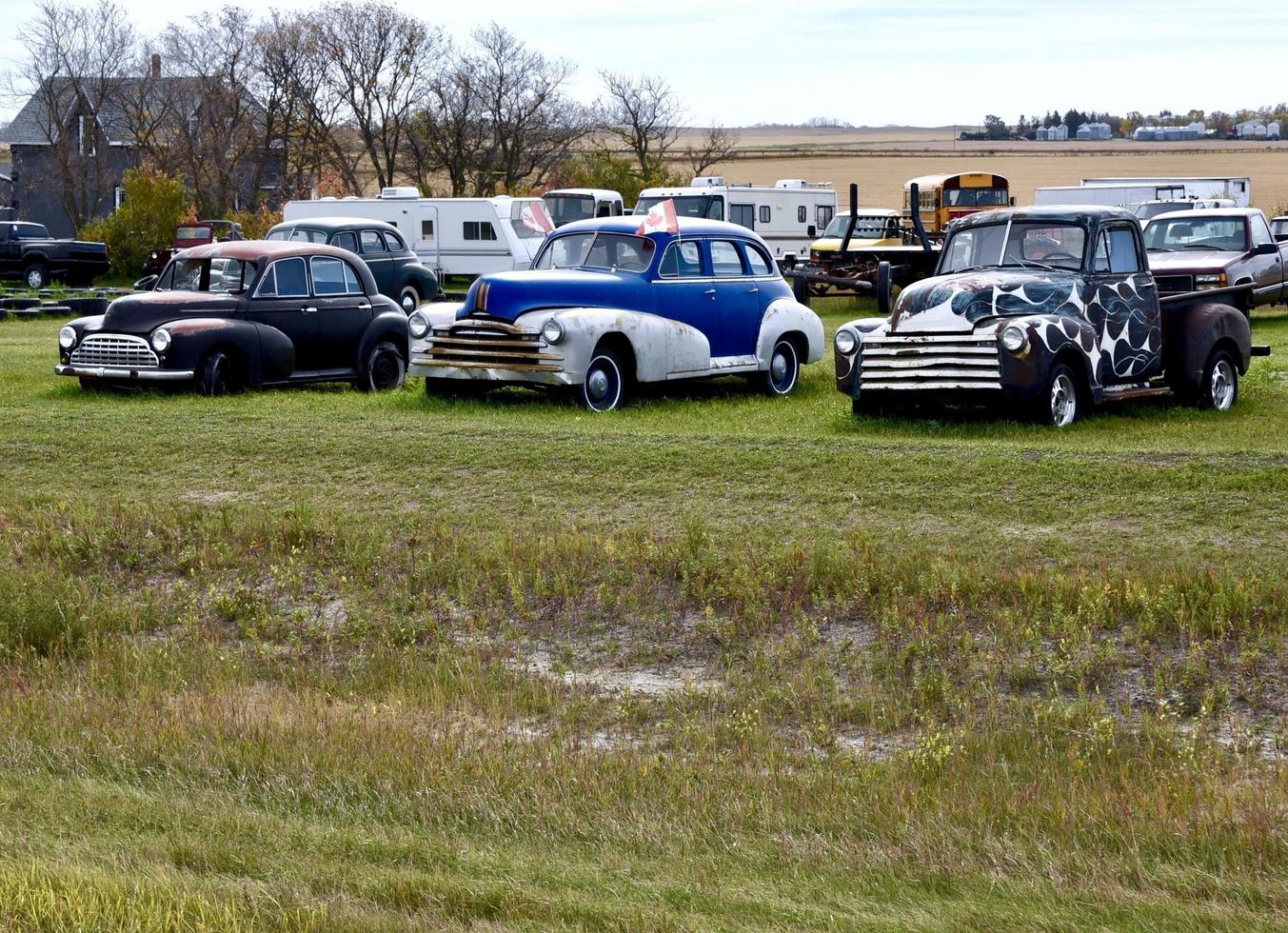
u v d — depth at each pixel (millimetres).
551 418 39656
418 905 11969
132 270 132000
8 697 19281
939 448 31891
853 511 27875
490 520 28172
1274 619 21000
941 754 16328
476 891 12227
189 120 173500
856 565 23656
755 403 44656
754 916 11891
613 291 43281
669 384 47344
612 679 20734
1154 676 19359
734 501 28906
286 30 173000
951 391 36844
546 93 176375
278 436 35500
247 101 173500
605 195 107562
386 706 19047
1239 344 41312
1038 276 38094
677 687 20266
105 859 12703
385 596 24141
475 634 22578
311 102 174250
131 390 45156
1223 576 22562
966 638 20531
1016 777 16031
